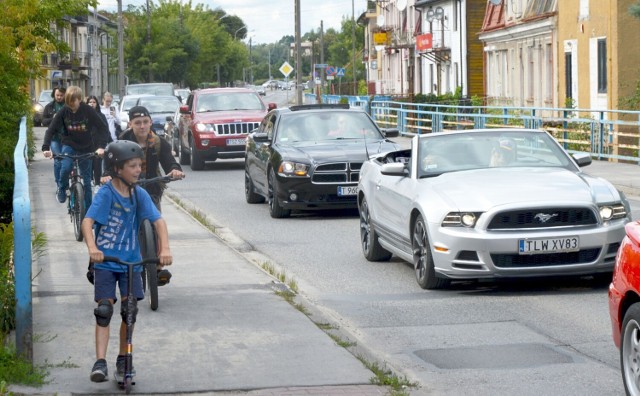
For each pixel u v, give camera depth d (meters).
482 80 80.19
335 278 15.65
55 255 16.81
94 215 9.19
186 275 14.92
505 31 65.56
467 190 14.11
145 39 121.56
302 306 12.62
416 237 14.69
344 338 11.12
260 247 19.12
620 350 8.73
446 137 15.92
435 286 14.39
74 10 33.12
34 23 32.06
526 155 15.59
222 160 43.31
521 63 63.75
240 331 11.33
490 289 14.30
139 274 9.37
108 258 9.00
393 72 109.12
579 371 9.91
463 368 10.16
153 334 11.21
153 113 48.47
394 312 13.01
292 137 24.36
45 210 23.31
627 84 46.53
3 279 12.00
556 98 55.50
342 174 22.91
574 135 38.84
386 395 8.95
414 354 10.81
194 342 10.84
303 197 22.95
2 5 30.39
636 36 46.50
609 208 13.71
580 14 51.19
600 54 48.66
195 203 26.98
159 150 14.65
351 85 119.12
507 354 10.68
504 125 45.16
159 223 9.37
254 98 39.78
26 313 9.63
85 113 19.06
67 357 10.17
